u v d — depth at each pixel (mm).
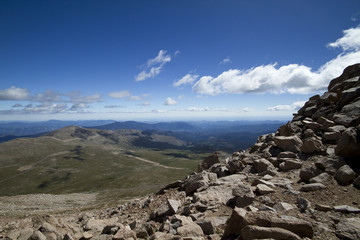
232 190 14047
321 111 25031
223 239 8695
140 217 15180
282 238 7047
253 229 7398
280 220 7980
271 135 26219
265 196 11773
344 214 8961
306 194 11430
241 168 20078
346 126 19141
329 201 10391
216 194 14086
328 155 16297
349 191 10852
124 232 11039
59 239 13586
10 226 18703
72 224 18344
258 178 16141
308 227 7613
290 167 16578
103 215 20375
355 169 12828
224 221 10477
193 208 12836
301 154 18531
